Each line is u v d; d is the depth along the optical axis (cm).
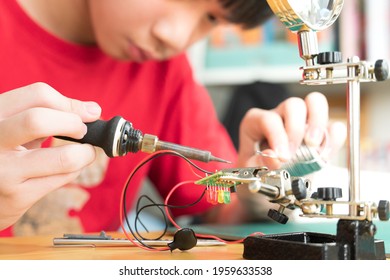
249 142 80
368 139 164
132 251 51
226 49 159
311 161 69
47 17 103
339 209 54
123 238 58
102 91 109
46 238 64
